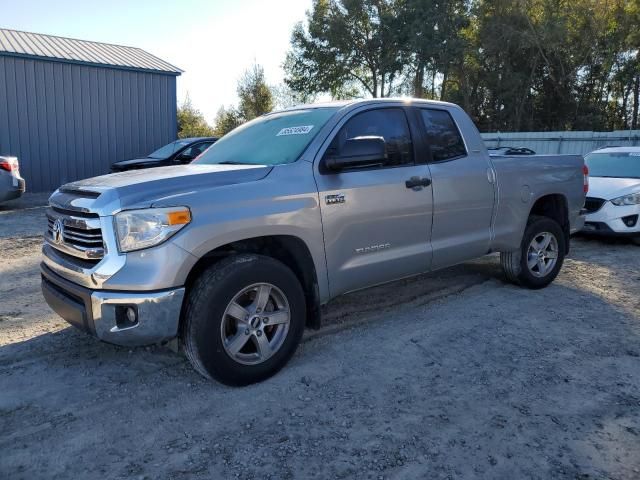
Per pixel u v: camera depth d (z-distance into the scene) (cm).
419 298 549
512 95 3391
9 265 697
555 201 601
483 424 314
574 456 284
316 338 443
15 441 296
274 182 366
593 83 3362
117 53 1967
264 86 4034
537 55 3234
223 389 356
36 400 341
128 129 1852
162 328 323
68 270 345
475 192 493
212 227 332
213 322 334
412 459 281
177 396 346
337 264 401
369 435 303
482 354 412
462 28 3269
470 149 501
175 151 1318
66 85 1716
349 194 400
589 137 1959
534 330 462
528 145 2167
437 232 468
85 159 1780
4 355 408
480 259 722
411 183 440
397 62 3569
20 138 1659
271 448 290
